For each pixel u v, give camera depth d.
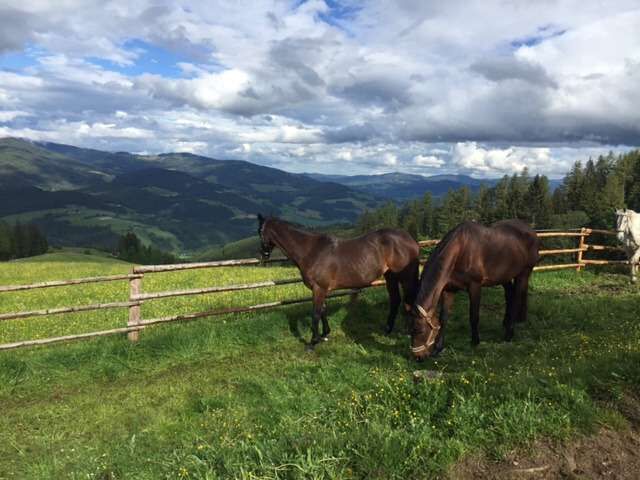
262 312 9.82
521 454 3.78
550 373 5.00
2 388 6.45
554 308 8.95
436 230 95.00
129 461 4.41
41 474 4.33
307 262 7.75
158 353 7.50
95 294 14.78
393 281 8.30
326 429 4.48
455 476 3.57
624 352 5.58
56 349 7.68
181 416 5.50
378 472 3.58
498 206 88.31
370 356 7.17
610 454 3.76
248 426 4.99
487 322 8.63
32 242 107.38
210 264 8.16
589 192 72.88
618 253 25.75
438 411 4.58
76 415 5.71
